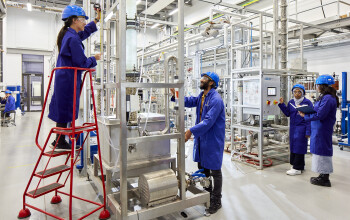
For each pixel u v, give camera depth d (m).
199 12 10.89
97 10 2.56
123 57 1.79
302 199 2.61
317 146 2.92
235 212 2.32
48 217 2.21
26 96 13.59
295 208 2.40
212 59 9.45
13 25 12.59
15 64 12.84
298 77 4.58
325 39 6.23
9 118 8.58
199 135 2.18
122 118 1.81
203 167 2.48
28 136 6.46
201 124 2.15
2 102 8.84
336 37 6.03
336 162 4.01
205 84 2.45
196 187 2.45
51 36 13.45
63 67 1.85
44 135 6.63
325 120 2.88
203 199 2.21
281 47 4.16
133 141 1.88
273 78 3.80
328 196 2.69
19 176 3.31
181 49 2.07
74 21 2.13
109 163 2.24
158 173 2.05
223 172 3.53
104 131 2.36
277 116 4.30
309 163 4.01
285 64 4.14
